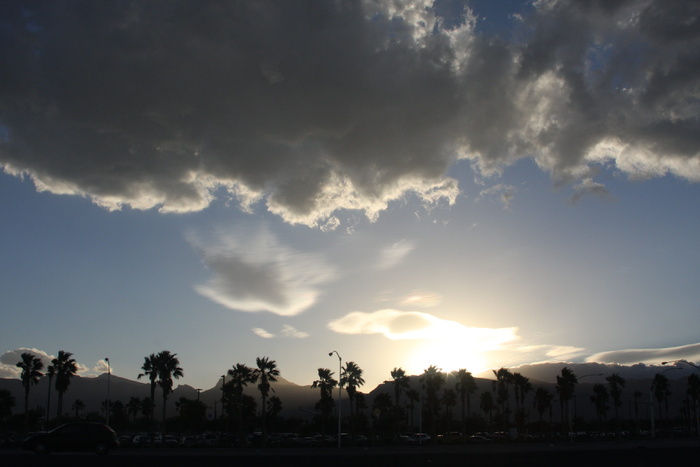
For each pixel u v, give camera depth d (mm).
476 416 158625
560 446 69438
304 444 92500
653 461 38969
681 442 83312
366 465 34750
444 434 141250
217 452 53531
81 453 42406
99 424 41156
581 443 83312
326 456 42844
